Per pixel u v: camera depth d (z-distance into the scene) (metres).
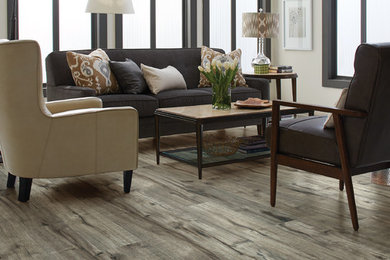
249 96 5.25
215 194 3.28
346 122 2.62
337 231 2.61
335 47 6.62
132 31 6.52
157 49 5.46
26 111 3.02
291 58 7.11
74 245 2.47
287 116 6.27
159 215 2.89
